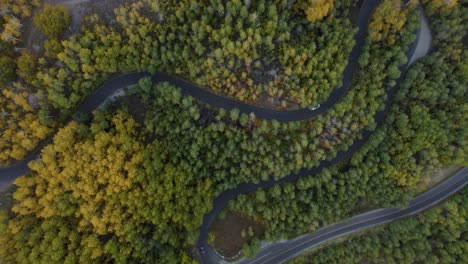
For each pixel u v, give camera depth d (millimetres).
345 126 77625
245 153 77438
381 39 78000
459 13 76562
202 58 71062
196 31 67750
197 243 85812
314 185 81938
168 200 74688
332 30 73312
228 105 77750
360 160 80875
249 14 66438
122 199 70375
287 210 83125
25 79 65812
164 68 74438
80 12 67312
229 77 72688
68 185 68625
